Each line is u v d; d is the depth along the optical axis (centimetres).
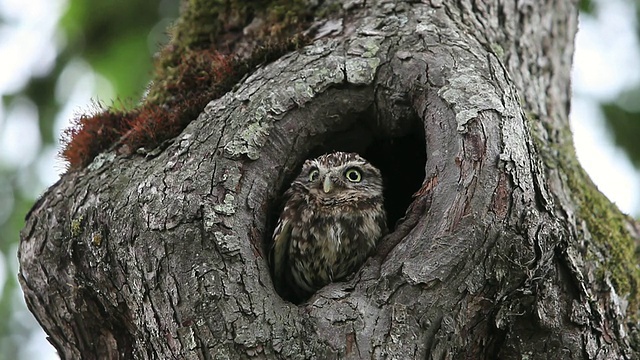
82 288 805
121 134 866
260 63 880
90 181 816
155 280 732
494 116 774
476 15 975
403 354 699
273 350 697
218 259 728
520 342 775
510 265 731
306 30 923
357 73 840
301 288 923
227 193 761
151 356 761
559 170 938
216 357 697
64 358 878
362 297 721
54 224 817
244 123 800
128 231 754
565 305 779
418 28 865
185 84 916
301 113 825
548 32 1091
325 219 894
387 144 927
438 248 725
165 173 774
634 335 869
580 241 882
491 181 740
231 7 1012
